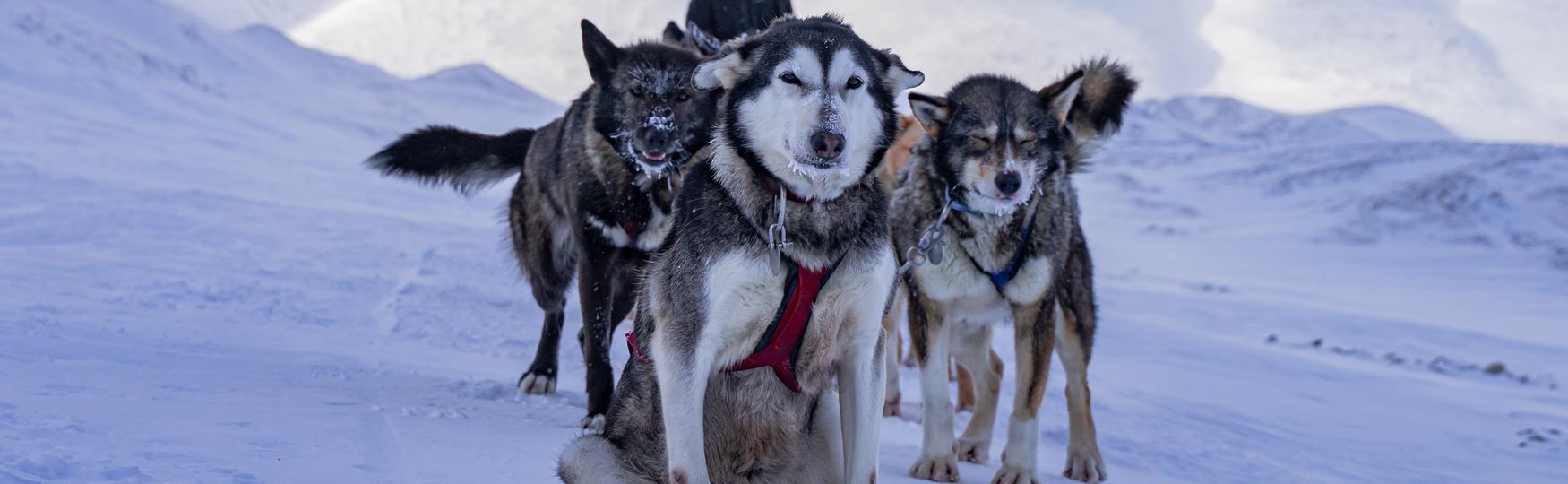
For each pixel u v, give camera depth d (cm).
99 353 477
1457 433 698
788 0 666
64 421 312
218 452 298
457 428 379
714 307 290
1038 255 427
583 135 505
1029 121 440
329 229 1272
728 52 313
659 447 310
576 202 498
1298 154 6172
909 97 454
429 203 2047
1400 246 3450
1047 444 537
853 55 305
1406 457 590
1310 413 734
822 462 320
